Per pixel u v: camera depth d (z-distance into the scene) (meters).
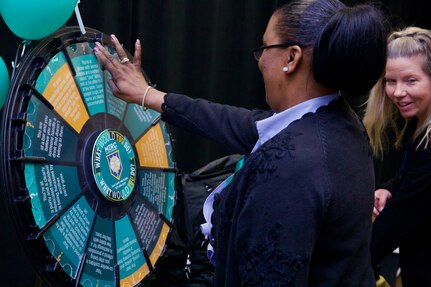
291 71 0.88
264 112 1.25
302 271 0.78
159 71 2.21
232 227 0.85
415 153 1.42
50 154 1.06
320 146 0.83
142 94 1.29
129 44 2.07
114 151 1.25
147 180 1.38
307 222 0.78
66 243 1.08
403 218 1.39
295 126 0.86
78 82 1.17
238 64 2.41
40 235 1.01
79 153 1.15
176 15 2.19
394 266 2.74
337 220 0.83
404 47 1.45
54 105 1.09
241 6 2.38
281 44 0.88
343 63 0.81
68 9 1.14
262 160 0.83
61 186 1.08
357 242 0.87
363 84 0.84
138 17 2.12
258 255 0.79
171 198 1.49
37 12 1.08
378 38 0.82
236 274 0.85
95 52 1.24
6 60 1.76
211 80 2.33
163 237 1.44
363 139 0.92
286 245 0.77
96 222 1.17
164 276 1.74
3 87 1.15
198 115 1.27
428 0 2.88
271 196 0.79
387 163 2.90
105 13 1.98
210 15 2.29
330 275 0.85
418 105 1.46
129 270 1.28
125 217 1.28
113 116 1.28
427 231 1.40
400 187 1.43
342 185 0.83
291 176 0.79
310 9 0.87
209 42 2.30
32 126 1.03
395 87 1.48
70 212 1.10
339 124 0.88
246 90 2.44
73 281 1.09
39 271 1.04
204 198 1.82
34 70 1.06
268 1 2.41
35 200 1.01
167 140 1.49
